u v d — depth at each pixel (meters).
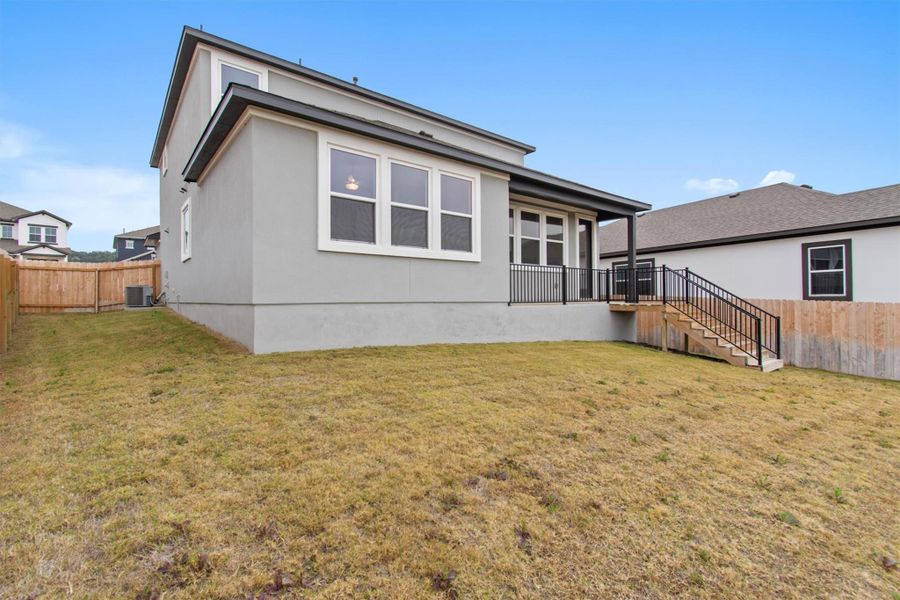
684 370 7.05
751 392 5.92
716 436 4.05
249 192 5.95
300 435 3.38
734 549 2.35
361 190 6.91
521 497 2.72
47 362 5.55
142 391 4.31
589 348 8.78
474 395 4.71
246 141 6.07
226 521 2.26
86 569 1.88
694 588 2.04
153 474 2.69
